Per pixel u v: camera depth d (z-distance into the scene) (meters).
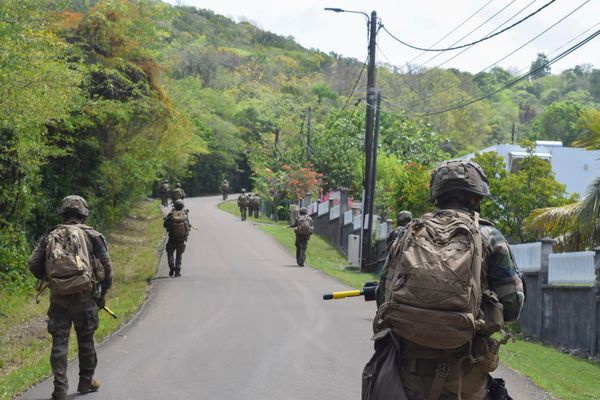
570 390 9.63
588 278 14.09
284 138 76.69
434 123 95.06
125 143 28.27
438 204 4.65
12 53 13.88
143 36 26.38
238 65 137.00
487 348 4.11
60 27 23.58
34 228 21.08
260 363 9.89
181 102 36.16
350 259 27.53
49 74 15.33
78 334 8.02
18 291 16.66
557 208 17.30
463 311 3.89
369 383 4.21
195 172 82.06
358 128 50.53
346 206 34.38
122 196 32.59
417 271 3.97
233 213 55.56
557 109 83.62
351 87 138.50
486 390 4.26
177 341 11.38
